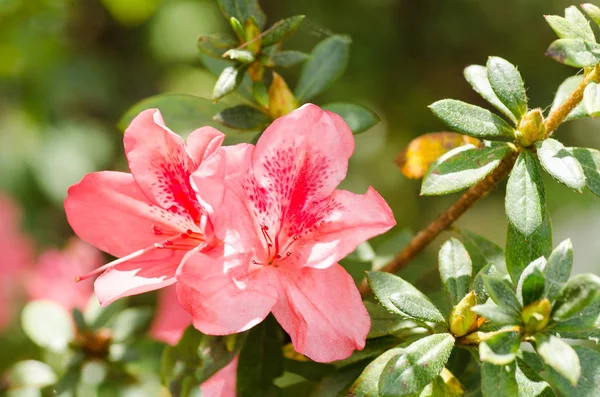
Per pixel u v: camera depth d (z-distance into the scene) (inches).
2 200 31.6
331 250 20.4
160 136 21.0
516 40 48.8
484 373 19.6
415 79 48.7
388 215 20.2
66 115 44.0
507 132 20.8
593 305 19.3
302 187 20.7
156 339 23.8
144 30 47.1
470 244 22.2
